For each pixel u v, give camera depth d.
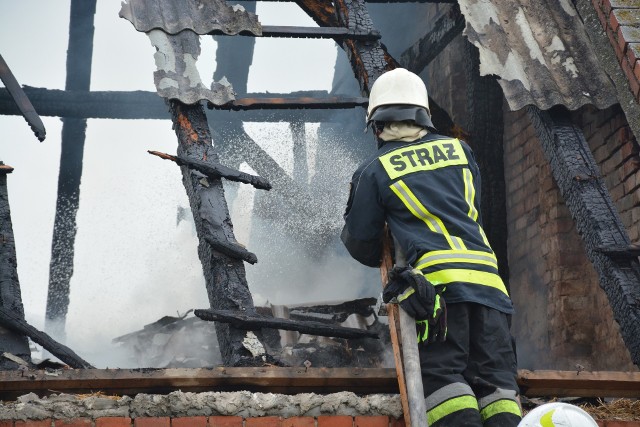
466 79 9.62
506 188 9.83
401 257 4.28
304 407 4.35
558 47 7.71
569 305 8.58
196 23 7.62
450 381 3.99
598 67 7.57
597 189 6.75
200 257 6.27
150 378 4.35
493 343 4.11
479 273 4.14
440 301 4.00
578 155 7.00
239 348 5.52
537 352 9.02
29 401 4.23
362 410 4.38
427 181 4.33
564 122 7.27
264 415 4.34
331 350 8.17
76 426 4.22
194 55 7.36
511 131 9.80
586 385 4.71
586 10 7.84
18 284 6.03
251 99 7.10
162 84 7.05
